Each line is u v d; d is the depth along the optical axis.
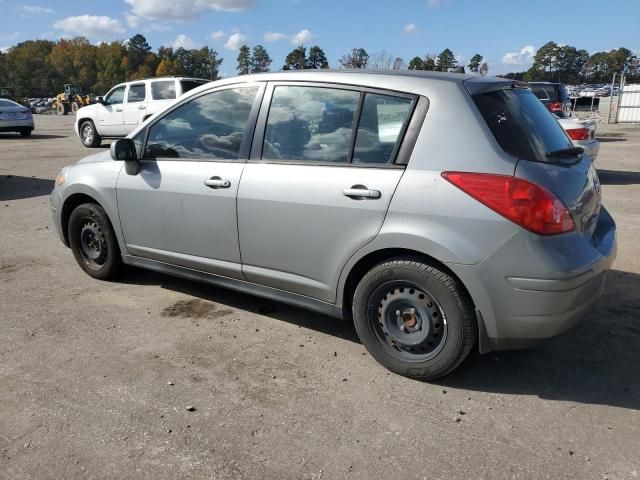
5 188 9.94
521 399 3.19
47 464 2.62
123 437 2.82
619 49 104.56
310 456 2.69
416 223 3.15
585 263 3.04
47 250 6.07
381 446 2.77
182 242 4.29
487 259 2.99
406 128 3.28
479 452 2.72
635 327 4.07
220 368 3.53
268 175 3.74
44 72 131.38
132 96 15.95
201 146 4.18
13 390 3.24
